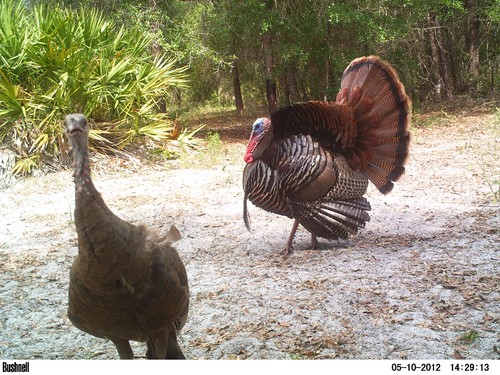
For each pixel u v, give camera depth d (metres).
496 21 7.39
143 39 5.39
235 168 4.47
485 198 3.19
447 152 4.64
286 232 2.89
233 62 7.12
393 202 3.26
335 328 1.80
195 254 2.62
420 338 1.69
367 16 6.03
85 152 1.15
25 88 4.68
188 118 8.52
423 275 2.15
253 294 2.10
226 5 6.27
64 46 4.57
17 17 4.88
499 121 5.84
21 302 2.18
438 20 7.68
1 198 3.87
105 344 1.84
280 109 2.38
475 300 1.90
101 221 1.14
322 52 6.58
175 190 3.85
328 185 2.38
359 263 2.32
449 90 8.02
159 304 1.23
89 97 4.64
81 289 1.20
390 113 2.46
